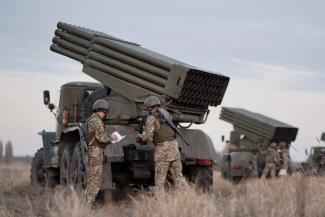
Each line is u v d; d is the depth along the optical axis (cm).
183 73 1424
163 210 952
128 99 1569
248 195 1227
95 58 1636
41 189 1803
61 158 1688
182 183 1348
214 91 1547
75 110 1934
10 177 2616
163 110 1378
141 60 1525
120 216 1168
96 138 1329
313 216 1013
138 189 1688
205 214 936
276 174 2925
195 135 1584
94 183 1334
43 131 2033
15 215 1177
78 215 881
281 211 978
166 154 1350
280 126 3381
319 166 2661
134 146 1455
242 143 3606
